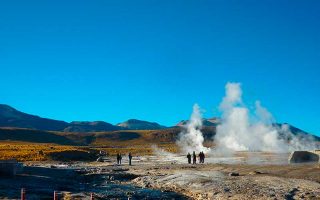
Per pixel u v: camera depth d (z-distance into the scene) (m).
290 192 31.91
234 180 39.62
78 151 96.19
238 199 30.98
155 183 43.88
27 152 95.75
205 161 79.38
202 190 35.94
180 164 67.81
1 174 44.12
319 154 58.28
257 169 49.12
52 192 34.69
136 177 52.38
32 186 38.00
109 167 65.25
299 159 63.78
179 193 37.44
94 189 39.88
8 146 135.00
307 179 38.81
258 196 30.88
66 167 66.56
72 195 32.47
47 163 78.75
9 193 31.97
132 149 165.62
